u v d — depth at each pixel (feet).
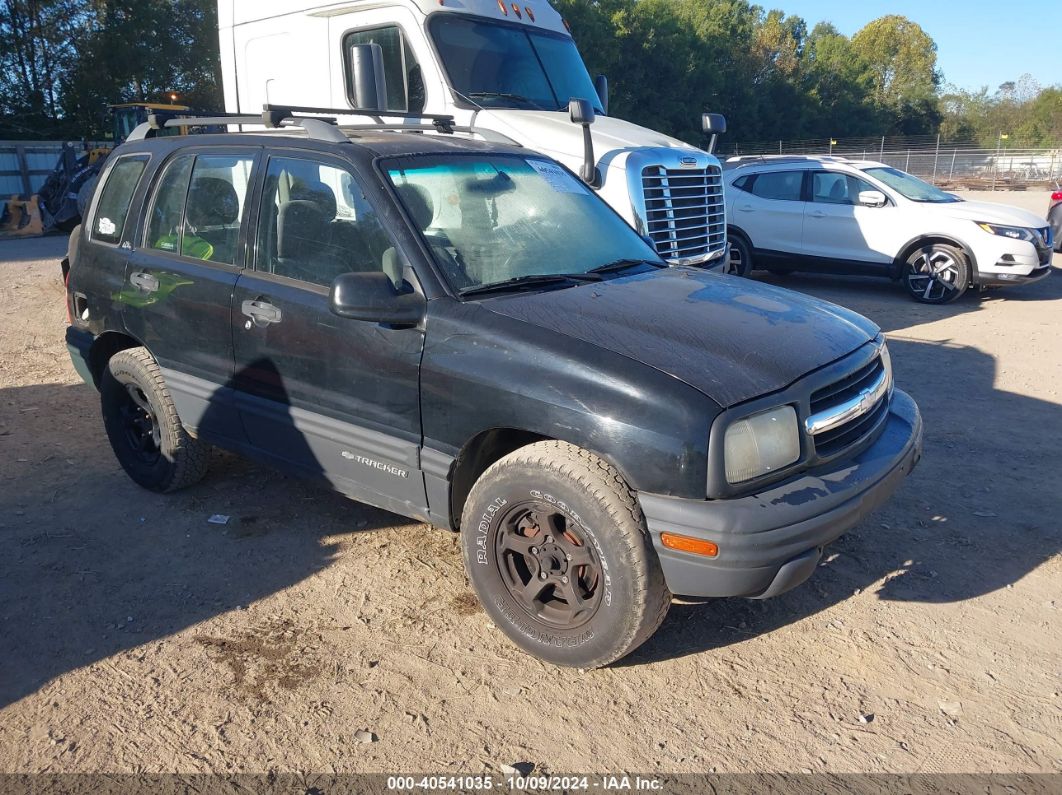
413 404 11.66
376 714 10.32
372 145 13.17
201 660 11.31
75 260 16.97
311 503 15.94
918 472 17.29
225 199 14.29
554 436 10.37
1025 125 275.80
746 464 9.80
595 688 10.81
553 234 13.69
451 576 13.44
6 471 17.48
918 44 302.66
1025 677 10.97
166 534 14.74
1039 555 14.01
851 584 13.17
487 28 24.80
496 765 9.51
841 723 10.16
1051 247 35.22
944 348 27.37
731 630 12.06
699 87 191.62
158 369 15.38
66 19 121.49
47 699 10.57
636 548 9.93
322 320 12.45
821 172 37.32
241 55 27.68
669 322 11.19
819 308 12.82
